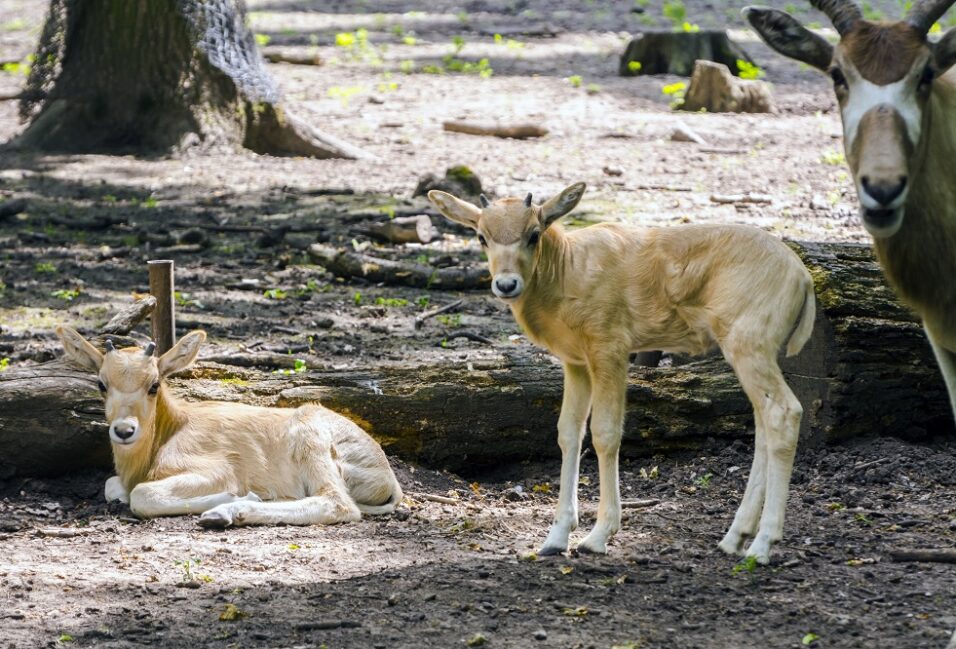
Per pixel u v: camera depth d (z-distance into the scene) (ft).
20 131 103.30
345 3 168.14
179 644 26.32
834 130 105.29
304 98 115.96
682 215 75.87
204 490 37.01
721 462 40.60
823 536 33.81
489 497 39.40
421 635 26.73
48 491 38.40
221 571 31.35
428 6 166.20
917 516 35.65
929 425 42.22
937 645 26.09
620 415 32.32
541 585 29.86
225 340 53.11
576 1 165.78
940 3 26.96
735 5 154.10
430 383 40.91
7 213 76.18
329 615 27.99
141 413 35.94
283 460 37.83
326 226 74.33
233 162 93.91
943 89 28.14
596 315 31.99
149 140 96.99
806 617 27.78
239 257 69.36
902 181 25.53
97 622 27.58
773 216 75.97
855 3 28.48
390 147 99.45
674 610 28.25
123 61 97.76
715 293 31.24
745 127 106.22
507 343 53.36
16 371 38.91
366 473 37.76
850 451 40.68
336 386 40.91
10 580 30.37
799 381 41.65
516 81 124.16
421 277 63.93
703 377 41.91
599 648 25.93
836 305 40.24
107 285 62.85
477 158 94.68
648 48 127.54
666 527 34.96
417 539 34.40
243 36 99.71
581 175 88.53
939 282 28.55
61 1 99.40
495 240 31.17
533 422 41.06
